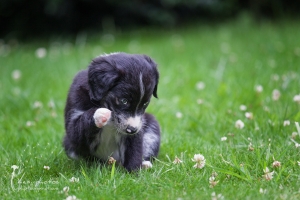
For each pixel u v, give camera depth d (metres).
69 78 10.49
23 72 11.15
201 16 17.95
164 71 10.55
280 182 4.93
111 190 4.81
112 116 5.27
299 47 11.55
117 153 5.89
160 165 5.71
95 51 13.23
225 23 16.95
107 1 16.27
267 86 8.61
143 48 13.40
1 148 6.45
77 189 4.90
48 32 16.77
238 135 6.53
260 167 5.31
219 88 8.62
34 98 9.11
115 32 16.69
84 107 5.46
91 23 16.97
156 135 6.12
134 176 5.37
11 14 16.66
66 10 16.17
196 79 9.82
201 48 12.85
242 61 10.84
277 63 10.19
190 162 5.54
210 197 4.54
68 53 13.27
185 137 6.77
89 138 5.43
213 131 6.90
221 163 5.47
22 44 15.94
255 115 7.19
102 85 5.16
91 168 5.52
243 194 4.58
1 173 5.63
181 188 4.87
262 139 6.28
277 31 14.35
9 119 8.12
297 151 5.71
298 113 6.88
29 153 6.17
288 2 17.77
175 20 17.39
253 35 14.05
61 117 8.05
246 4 17.81
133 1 16.64
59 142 6.71
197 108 8.05
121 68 5.18
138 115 5.29
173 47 13.29
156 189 4.88
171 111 8.09
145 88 5.21
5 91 9.56
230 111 7.50
